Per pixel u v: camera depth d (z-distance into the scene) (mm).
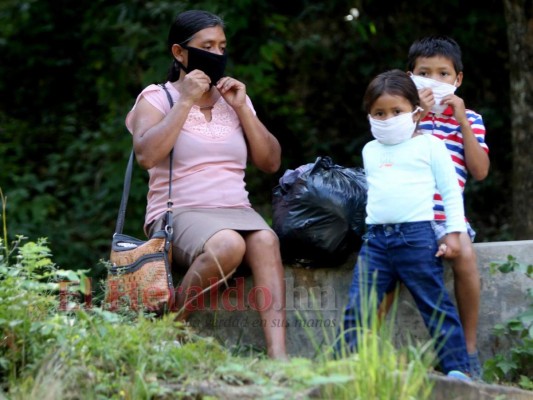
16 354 8156
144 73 18750
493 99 19906
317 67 21297
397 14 20297
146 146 9625
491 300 10031
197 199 9844
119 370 8031
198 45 10023
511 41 15750
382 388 7555
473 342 9461
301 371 7781
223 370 7980
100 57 21016
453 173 9164
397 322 9961
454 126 9852
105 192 19734
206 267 9273
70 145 22250
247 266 9820
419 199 9094
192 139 9938
